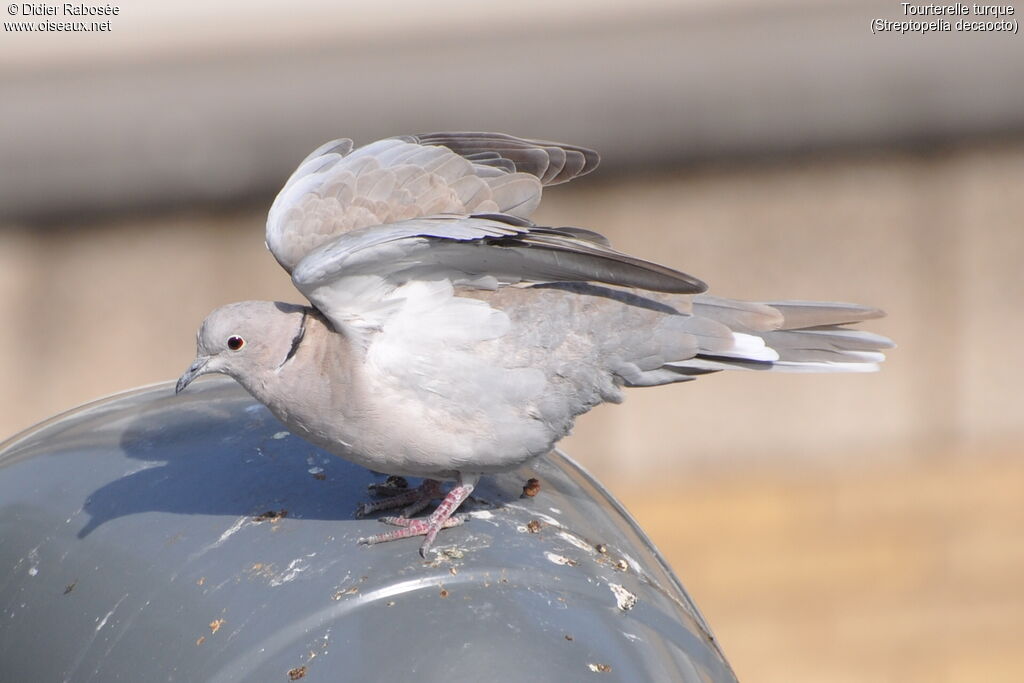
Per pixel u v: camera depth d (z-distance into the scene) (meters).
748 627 12.41
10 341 11.94
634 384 7.09
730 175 12.37
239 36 11.55
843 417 13.06
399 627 4.90
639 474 12.95
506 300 6.74
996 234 12.87
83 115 11.20
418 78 11.51
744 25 12.01
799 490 13.00
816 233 12.63
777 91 12.02
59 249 11.76
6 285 11.78
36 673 5.27
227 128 11.41
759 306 7.21
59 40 11.30
